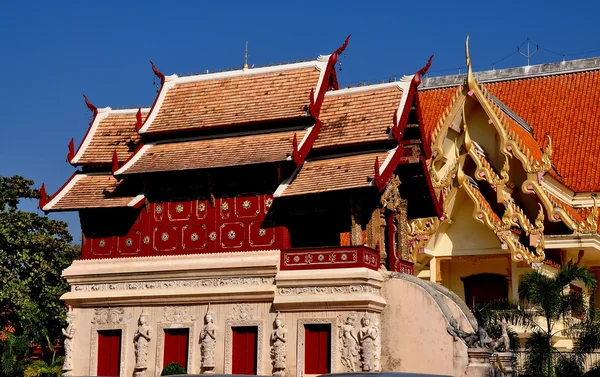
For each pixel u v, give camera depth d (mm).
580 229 40625
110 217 35719
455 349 30469
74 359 35219
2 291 45625
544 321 39562
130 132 37812
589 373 33188
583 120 49938
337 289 31359
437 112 54188
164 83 37500
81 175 37188
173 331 33844
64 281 48875
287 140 33375
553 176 43875
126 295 34312
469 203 42312
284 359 31609
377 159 30656
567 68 53469
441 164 43938
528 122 51000
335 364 30859
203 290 33062
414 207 37156
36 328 48469
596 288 45719
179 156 34531
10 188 49469
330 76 36125
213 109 35656
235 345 32719
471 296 44562
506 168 41938
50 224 50094
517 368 35812
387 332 31688
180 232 34406
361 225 32281
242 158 32906
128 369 34125
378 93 34031
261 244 33031
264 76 36094
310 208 32562
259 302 32500
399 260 34719
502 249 40969
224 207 33906
